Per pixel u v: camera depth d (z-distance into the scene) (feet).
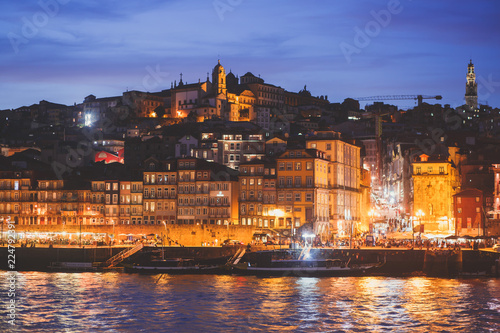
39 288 491.31
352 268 552.82
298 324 388.37
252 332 373.20
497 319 398.42
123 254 604.08
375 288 492.13
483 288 490.90
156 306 430.61
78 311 417.28
